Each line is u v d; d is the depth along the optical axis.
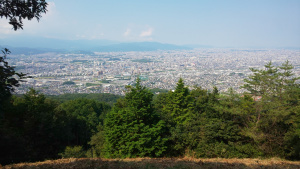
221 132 16.17
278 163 11.29
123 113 16.55
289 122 15.41
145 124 16.77
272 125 16.41
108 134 16.23
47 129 18.66
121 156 14.93
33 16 6.78
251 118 17.27
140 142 14.55
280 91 17.95
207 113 18.73
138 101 16.81
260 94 18.84
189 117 18.81
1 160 12.45
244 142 17.42
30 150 15.57
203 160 11.65
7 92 6.01
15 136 13.63
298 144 15.02
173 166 9.73
